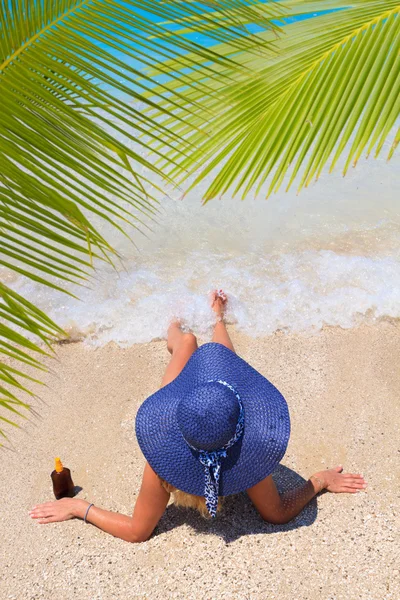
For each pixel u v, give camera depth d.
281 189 4.93
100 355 3.72
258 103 1.85
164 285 4.06
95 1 1.66
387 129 1.71
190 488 2.37
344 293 3.90
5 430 3.25
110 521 2.67
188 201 4.87
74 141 1.60
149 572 2.53
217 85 1.93
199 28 1.74
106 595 2.45
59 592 2.47
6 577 2.55
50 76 1.60
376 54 1.76
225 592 2.41
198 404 2.23
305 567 2.47
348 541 2.56
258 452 2.33
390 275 4.00
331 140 1.75
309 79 1.81
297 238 4.42
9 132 1.56
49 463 3.06
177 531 2.69
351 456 2.94
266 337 3.71
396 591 2.35
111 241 4.57
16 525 2.77
